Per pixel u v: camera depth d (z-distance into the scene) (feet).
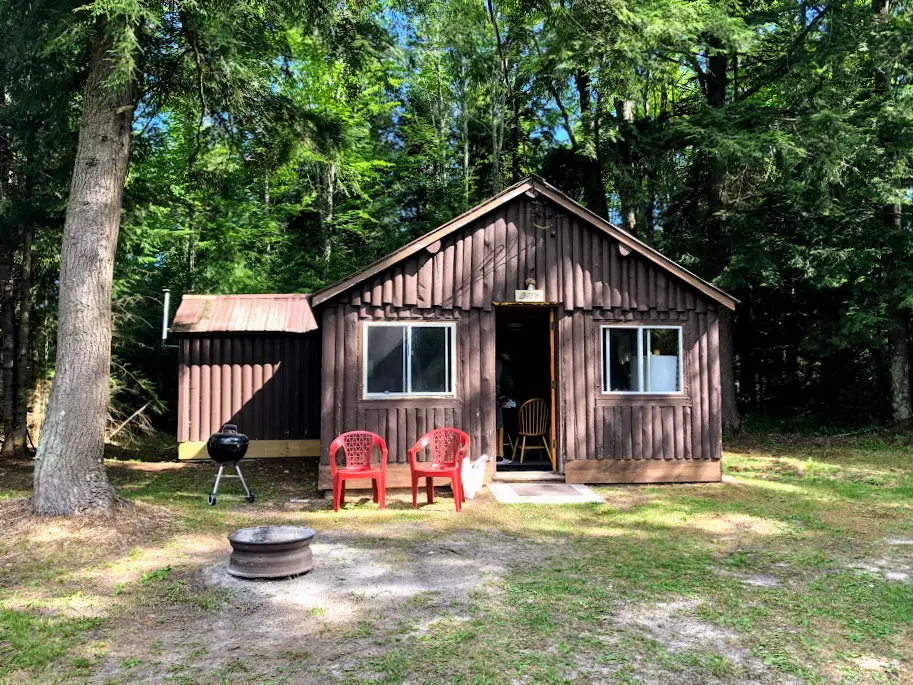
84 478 23.39
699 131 49.32
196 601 16.80
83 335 23.72
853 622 15.66
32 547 20.79
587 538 23.73
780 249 50.80
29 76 29.50
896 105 45.80
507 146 75.77
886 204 49.44
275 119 32.30
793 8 49.03
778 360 67.46
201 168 35.63
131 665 13.21
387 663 13.24
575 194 64.90
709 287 34.47
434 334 33.30
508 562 20.63
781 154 46.44
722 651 14.02
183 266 67.26
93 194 24.14
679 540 23.47
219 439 29.63
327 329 32.27
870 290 50.06
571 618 15.83
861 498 30.68
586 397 34.06
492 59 65.51
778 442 50.75
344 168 65.46
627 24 32.27
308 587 18.03
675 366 34.94
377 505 29.50
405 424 32.58
